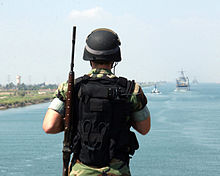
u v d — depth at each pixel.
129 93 3.98
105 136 3.87
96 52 4.11
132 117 4.14
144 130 4.22
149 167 55.34
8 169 54.25
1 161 60.03
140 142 78.06
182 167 54.38
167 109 164.88
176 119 121.75
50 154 65.94
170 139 81.06
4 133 95.88
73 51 4.08
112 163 3.91
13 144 77.62
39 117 140.88
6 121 127.56
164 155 63.69
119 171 3.92
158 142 77.44
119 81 4.02
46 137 88.50
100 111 3.88
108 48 4.13
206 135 86.00
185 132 91.25
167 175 50.06
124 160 3.99
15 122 123.88
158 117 128.75
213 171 51.88
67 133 3.99
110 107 3.91
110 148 3.88
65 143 4.01
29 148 72.25
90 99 3.90
